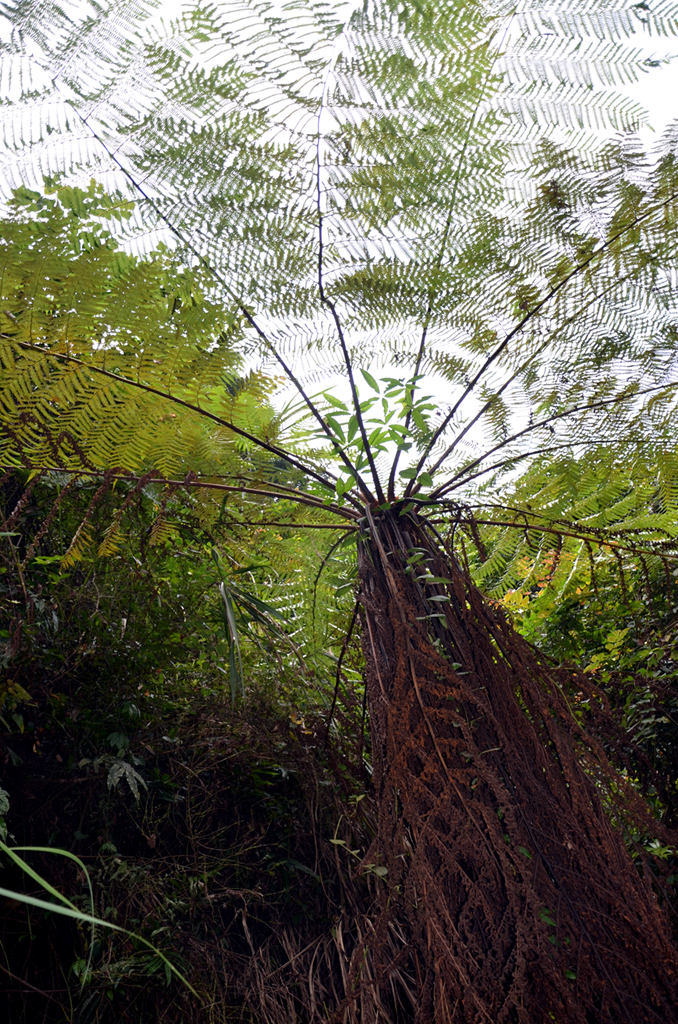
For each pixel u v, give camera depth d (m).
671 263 1.45
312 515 1.68
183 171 1.24
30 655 1.44
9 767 1.40
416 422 1.35
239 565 1.87
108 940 1.27
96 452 1.33
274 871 1.55
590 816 1.09
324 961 1.49
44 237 1.19
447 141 1.28
